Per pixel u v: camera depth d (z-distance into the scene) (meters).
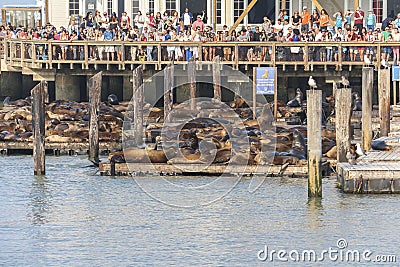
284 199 44.84
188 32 72.75
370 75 52.06
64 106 66.50
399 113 63.03
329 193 45.69
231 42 69.62
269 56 69.81
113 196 45.97
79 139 57.72
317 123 44.28
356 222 40.88
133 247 38.22
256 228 40.34
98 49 71.62
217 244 38.53
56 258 37.00
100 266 36.12
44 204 44.56
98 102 53.91
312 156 44.44
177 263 36.44
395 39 69.44
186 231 40.09
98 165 52.41
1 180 49.91
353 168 45.53
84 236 39.53
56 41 71.81
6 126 60.03
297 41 70.25
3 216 42.47
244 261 36.69
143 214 42.69
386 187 45.25
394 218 41.31
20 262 36.56
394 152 50.59
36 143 50.91
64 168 53.06
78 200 45.28
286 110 66.00
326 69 70.00
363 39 70.81
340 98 47.75
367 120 51.97
